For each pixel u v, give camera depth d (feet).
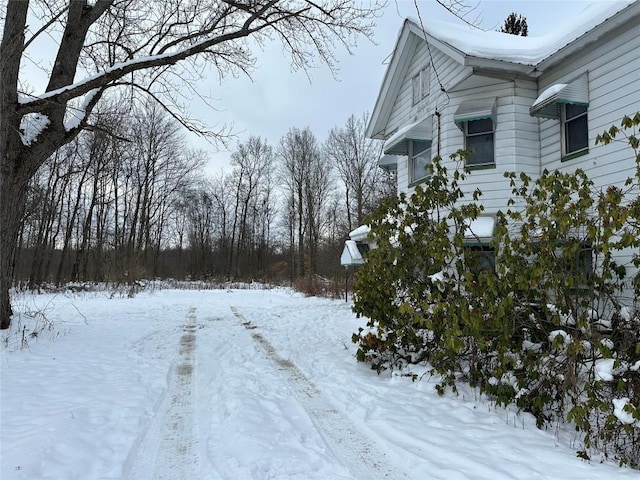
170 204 144.77
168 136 125.39
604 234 14.49
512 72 32.71
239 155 170.91
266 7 29.50
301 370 23.06
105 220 119.34
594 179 28.17
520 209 32.53
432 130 38.34
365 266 22.63
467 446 13.43
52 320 35.76
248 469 11.62
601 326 15.78
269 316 47.06
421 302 19.24
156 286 102.27
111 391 18.20
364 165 137.28
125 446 12.90
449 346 16.93
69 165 98.58
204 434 14.17
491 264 20.22
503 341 16.57
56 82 29.84
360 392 18.98
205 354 26.99
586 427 13.41
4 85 26.37
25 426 13.62
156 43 33.04
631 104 25.80
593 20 29.50
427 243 19.88
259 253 169.68
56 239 117.70
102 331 33.68
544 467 12.09
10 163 28.09
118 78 28.73
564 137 31.04
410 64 43.73
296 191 155.22
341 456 12.79
